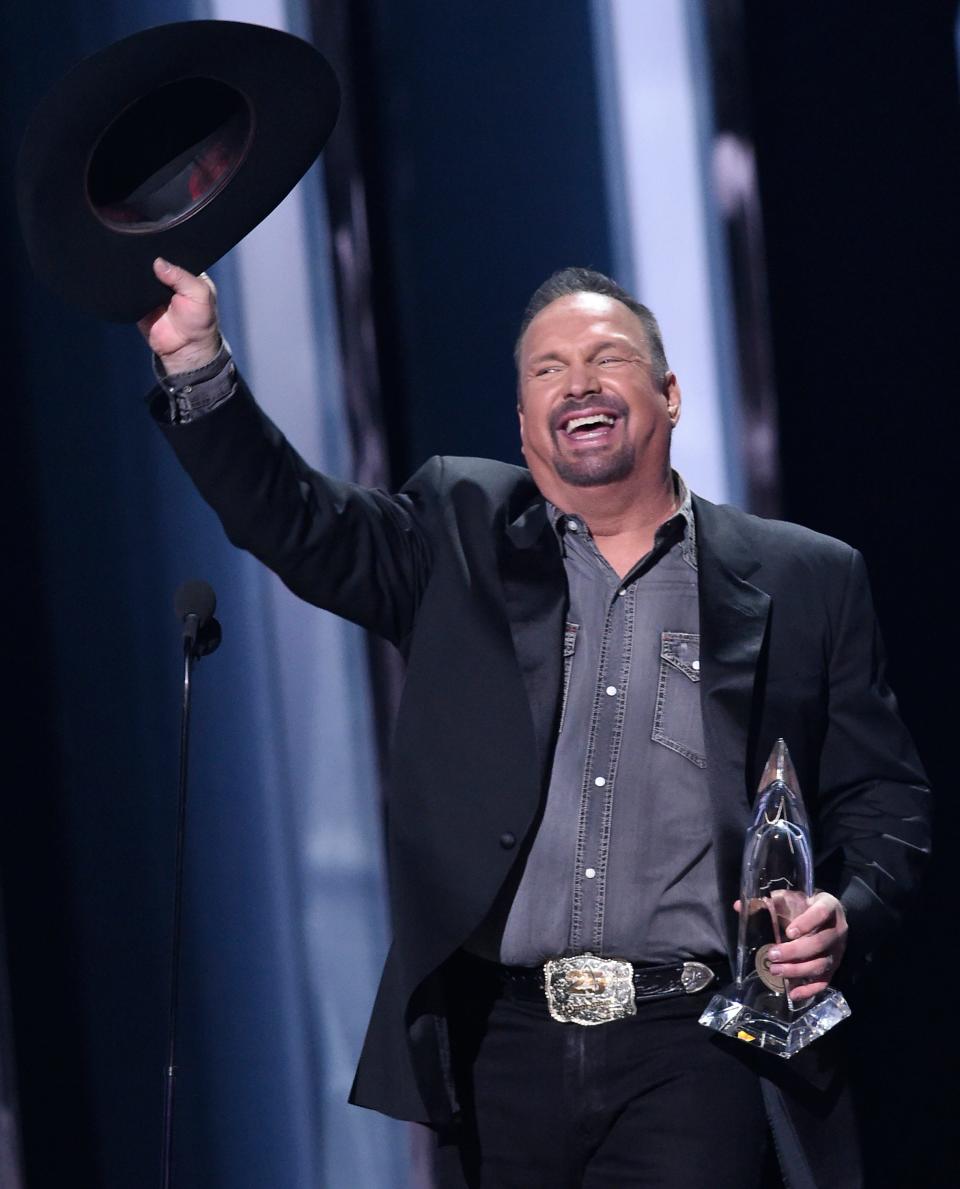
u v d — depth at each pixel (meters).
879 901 6.98
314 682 11.01
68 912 10.41
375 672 10.83
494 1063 7.01
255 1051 10.73
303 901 10.90
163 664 10.73
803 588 7.27
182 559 10.81
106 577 10.68
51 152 5.97
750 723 6.98
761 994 6.64
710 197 11.88
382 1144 10.87
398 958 6.94
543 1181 7.00
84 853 10.48
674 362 11.77
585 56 11.84
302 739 10.96
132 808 10.62
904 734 7.39
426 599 7.32
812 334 12.23
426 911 6.84
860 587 7.39
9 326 10.58
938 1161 12.07
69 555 10.61
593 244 11.75
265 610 10.93
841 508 12.22
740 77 11.80
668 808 6.92
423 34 11.50
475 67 11.62
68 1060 10.33
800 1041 6.61
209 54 6.01
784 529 7.50
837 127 12.38
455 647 7.13
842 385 12.27
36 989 10.27
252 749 10.86
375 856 10.96
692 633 7.15
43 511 10.58
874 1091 12.05
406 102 11.41
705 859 6.90
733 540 7.30
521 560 7.20
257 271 10.98
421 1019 6.80
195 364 6.70
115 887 10.54
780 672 7.13
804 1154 6.82
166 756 10.70
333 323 10.99
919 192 12.48
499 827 6.81
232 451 6.77
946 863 12.18
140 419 10.82
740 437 11.70
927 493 12.38
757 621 7.05
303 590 7.24
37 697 10.47
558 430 7.18
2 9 10.58
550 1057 6.90
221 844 10.77
